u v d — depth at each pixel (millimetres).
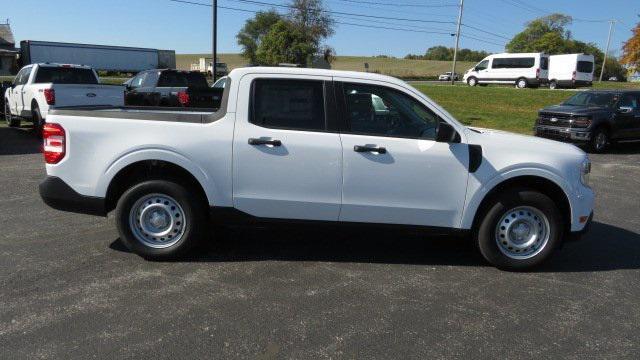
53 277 4512
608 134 14117
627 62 53219
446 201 4840
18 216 6285
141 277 4574
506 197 4875
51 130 4824
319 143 4699
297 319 3889
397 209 4820
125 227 4848
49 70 13781
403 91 4801
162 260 4945
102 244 5371
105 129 4777
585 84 40156
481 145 4836
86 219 6227
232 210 4812
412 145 4758
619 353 3559
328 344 3549
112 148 4758
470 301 4320
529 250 5008
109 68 44875
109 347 3420
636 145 16266
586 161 5047
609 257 5543
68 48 41969
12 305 3969
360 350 3488
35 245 5293
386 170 4734
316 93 4770
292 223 4859
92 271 4672
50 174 4867
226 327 3734
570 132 14086
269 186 4762
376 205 4805
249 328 3729
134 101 16969
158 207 4875
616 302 4387
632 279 4926
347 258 5230
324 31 68875
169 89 15727
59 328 3645
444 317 4008
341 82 4777
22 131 14805
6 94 15445
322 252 5375
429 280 4746
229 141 4703
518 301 4352
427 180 4781
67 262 4863
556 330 3861
